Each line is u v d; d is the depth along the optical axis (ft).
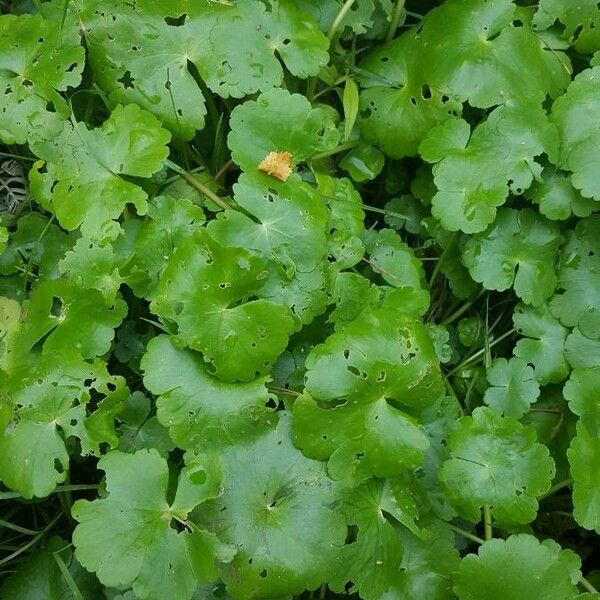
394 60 1.74
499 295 1.76
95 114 1.69
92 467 1.59
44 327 1.48
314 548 1.40
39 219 1.60
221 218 1.49
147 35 1.58
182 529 1.40
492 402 1.63
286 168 1.54
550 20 1.70
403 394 1.45
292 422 1.44
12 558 1.56
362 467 1.43
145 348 1.60
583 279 1.66
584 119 1.62
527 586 1.40
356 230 1.64
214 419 1.42
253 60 1.59
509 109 1.64
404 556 1.48
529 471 1.49
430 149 1.63
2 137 1.55
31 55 1.57
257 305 1.45
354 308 1.57
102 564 1.32
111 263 1.50
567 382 1.59
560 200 1.65
